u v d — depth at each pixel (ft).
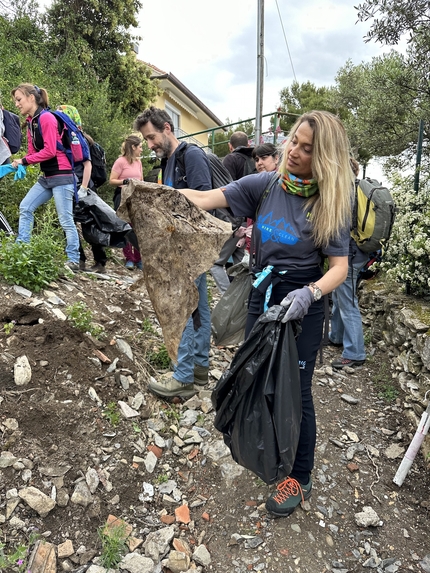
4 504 6.51
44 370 8.61
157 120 9.40
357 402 11.05
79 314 10.46
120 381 9.44
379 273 17.06
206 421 9.44
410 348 11.47
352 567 6.77
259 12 22.40
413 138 20.31
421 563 6.86
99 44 43.24
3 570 5.72
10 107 23.09
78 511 6.81
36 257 12.11
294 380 6.23
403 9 14.34
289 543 6.95
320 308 6.75
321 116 6.00
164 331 5.77
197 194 6.87
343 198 6.06
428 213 12.46
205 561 6.57
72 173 14.52
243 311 11.30
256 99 23.38
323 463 8.78
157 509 7.37
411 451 8.26
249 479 8.07
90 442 7.86
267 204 6.64
